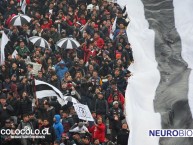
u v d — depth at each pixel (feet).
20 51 276.41
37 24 295.07
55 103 246.06
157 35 311.47
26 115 230.07
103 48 293.02
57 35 295.89
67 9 320.09
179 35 313.53
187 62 295.89
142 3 335.67
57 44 285.43
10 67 261.44
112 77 274.16
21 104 241.55
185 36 312.29
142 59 294.05
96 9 321.93
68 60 281.54
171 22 325.21
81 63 275.18
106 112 254.27
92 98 258.16
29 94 251.80
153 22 323.78
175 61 296.71
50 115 240.32
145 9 332.39
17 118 239.50
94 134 242.58
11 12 311.47
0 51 274.98
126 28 313.94
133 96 269.64
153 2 335.06
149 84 277.85
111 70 278.26
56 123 234.99
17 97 244.01
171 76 283.79
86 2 332.39
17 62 263.29
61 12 309.83
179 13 327.88
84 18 318.04
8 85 253.03
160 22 325.21
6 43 277.23
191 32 314.55
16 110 241.96
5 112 237.25
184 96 268.21
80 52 288.10
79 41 297.12
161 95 271.69
